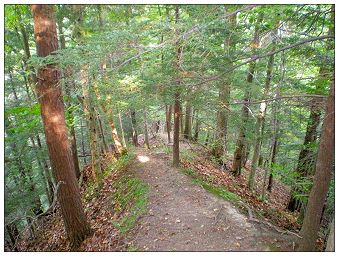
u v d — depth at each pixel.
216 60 7.56
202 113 12.00
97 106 12.21
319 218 5.11
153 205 7.87
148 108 12.62
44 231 10.41
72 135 13.34
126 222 7.56
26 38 9.12
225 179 11.74
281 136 9.45
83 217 7.57
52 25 6.05
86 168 15.02
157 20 6.24
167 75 7.17
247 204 8.77
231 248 5.77
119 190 10.05
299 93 6.70
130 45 5.37
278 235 6.23
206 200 7.96
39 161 10.98
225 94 9.23
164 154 13.38
